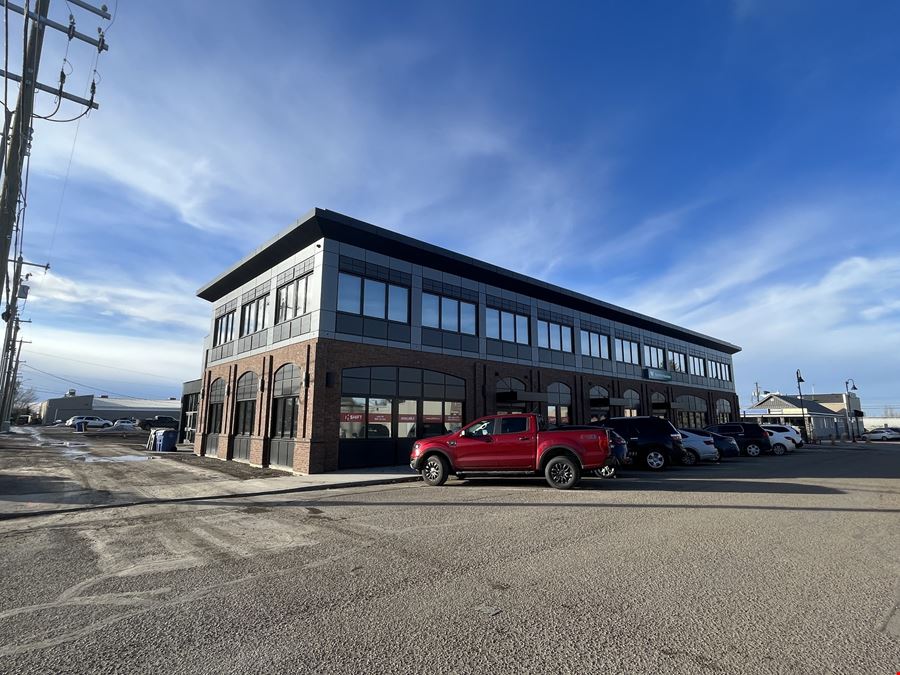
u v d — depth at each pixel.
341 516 9.21
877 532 7.51
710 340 41.41
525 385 24.47
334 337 17.23
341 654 3.76
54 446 28.41
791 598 4.83
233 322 24.53
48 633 4.19
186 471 17.02
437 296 21.05
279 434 18.94
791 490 11.91
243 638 4.05
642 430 17.94
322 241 17.48
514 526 8.07
